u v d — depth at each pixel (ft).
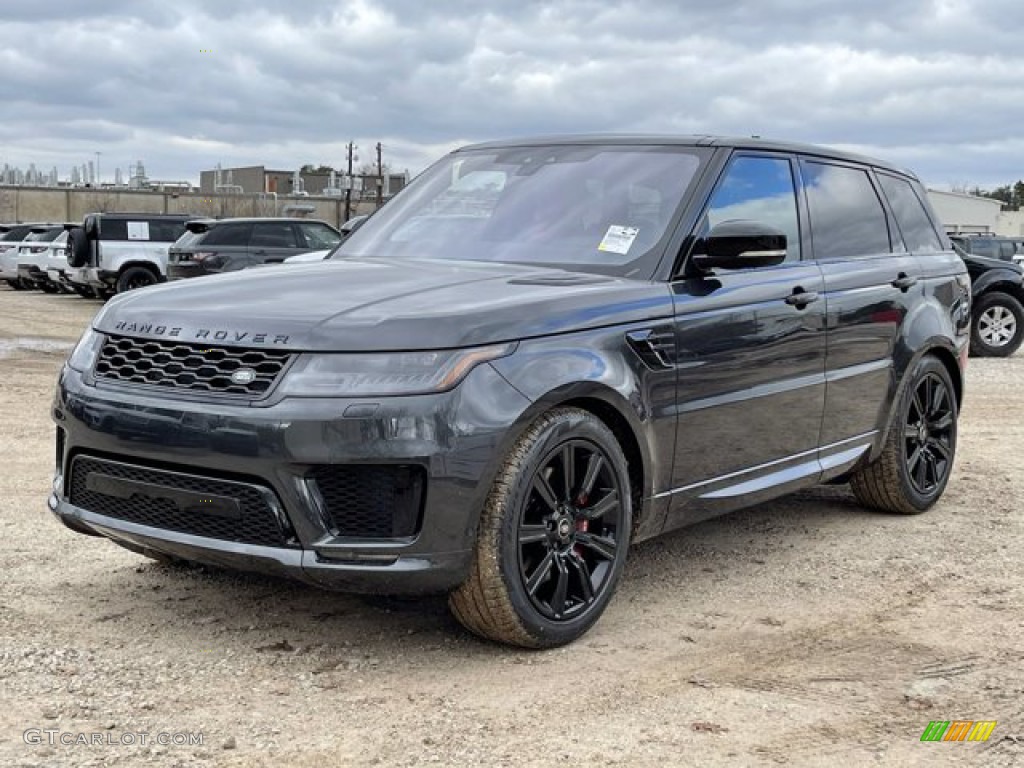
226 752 10.02
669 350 13.74
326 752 10.09
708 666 12.46
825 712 11.23
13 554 16.17
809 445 16.63
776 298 15.56
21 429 27.20
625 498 13.26
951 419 20.31
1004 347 48.83
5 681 11.44
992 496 21.45
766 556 17.12
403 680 11.83
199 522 11.94
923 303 19.26
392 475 11.42
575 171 16.02
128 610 13.82
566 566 12.77
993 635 13.62
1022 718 11.15
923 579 16.02
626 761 10.06
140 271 75.20
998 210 241.96
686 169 15.43
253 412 11.34
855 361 17.40
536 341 12.20
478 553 11.84
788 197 16.84
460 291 12.78
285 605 14.14
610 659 12.60
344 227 17.76
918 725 10.96
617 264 14.30
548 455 12.18
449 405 11.36
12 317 66.28
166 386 12.01
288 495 11.30
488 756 10.10
